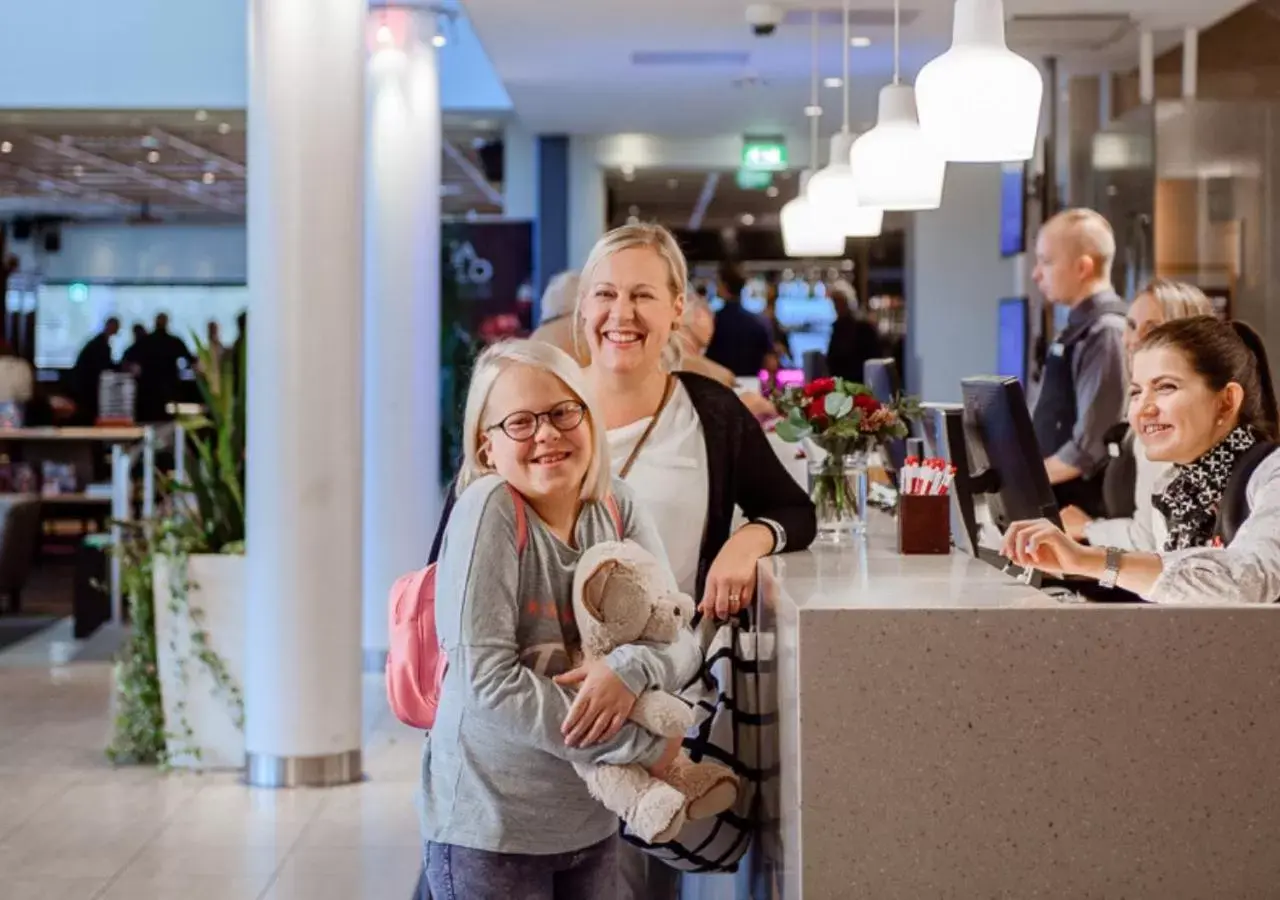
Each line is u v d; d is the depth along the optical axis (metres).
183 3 12.91
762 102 11.98
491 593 2.87
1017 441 3.90
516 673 2.85
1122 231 9.15
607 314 3.76
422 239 9.95
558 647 2.95
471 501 2.92
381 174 9.89
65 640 10.90
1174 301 5.82
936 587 3.21
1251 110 8.70
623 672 2.87
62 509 15.38
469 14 8.88
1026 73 4.05
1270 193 8.70
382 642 9.86
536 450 2.92
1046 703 2.91
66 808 6.57
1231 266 8.71
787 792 3.11
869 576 3.41
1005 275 13.31
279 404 6.81
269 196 6.79
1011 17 8.66
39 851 5.97
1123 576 3.25
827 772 2.92
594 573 2.92
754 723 3.70
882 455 6.00
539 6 8.65
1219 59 9.23
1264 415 3.65
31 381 15.52
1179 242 8.73
